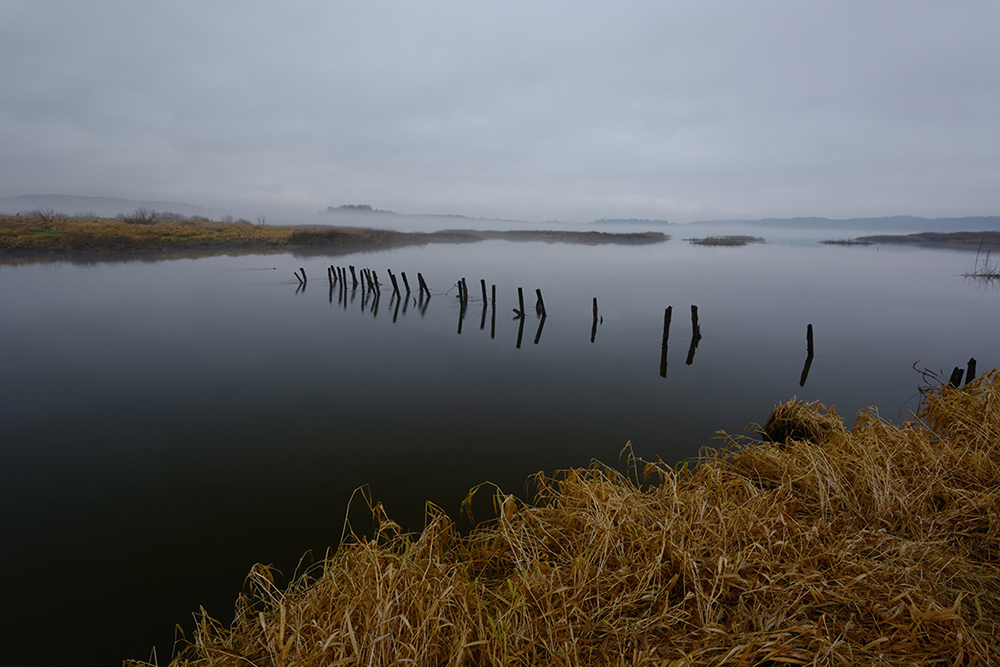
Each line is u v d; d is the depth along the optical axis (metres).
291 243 55.59
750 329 20.22
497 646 3.16
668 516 4.37
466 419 10.61
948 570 3.71
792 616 3.19
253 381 13.20
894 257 59.66
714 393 12.47
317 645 3.08
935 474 4.98
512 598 3.60
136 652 4.59
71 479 7.93
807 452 5.62
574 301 26.69
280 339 17.91
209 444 9.31
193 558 5.95
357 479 7.93
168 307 22.83
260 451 9.00
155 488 7.64
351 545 4.40
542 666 3.08
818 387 13.07
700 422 10.51
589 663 3.08
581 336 18.89
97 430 9.94
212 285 29.19
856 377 13.99
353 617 3.38
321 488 7.64
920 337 18.97
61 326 18.86
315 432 9.86
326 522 6.72
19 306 21.89
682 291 30.36
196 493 7.50
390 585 3.42
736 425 10.34
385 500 7.29
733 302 26.53
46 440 9.46
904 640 2.95
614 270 42.12
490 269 41.53
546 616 3.33
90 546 6.18
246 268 37.16
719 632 3.05
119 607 5.14
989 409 6.13
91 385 12.70
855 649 2.95
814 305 25.72
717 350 16.94
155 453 8.90
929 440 6.18
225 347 16.64
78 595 5.31
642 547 3.98
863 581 3.41
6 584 5.48
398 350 16.61
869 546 3.96
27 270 31.70
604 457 8.75
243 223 75.81
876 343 17.98
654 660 2.97
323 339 17.98
